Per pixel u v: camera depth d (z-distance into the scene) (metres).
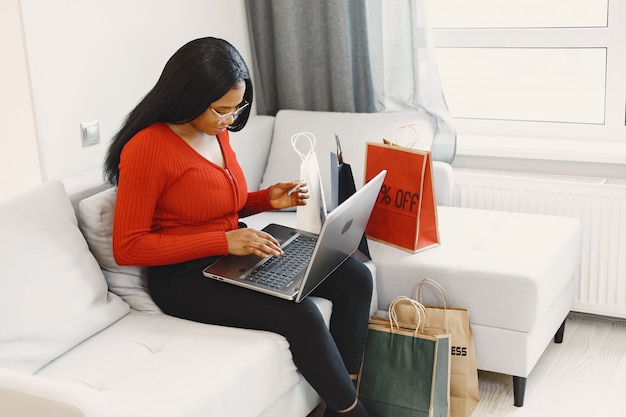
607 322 3.13
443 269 2.58
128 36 2.89
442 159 3.28
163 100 2.24
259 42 3.52
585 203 3.00
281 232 2.59
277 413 2.21
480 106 3.44
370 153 2.78
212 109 2.26
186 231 2.36
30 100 2.57
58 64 2.64
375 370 2.48
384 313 2.72
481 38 3.34
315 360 2.20
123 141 2.29
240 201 2.46
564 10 3.20
